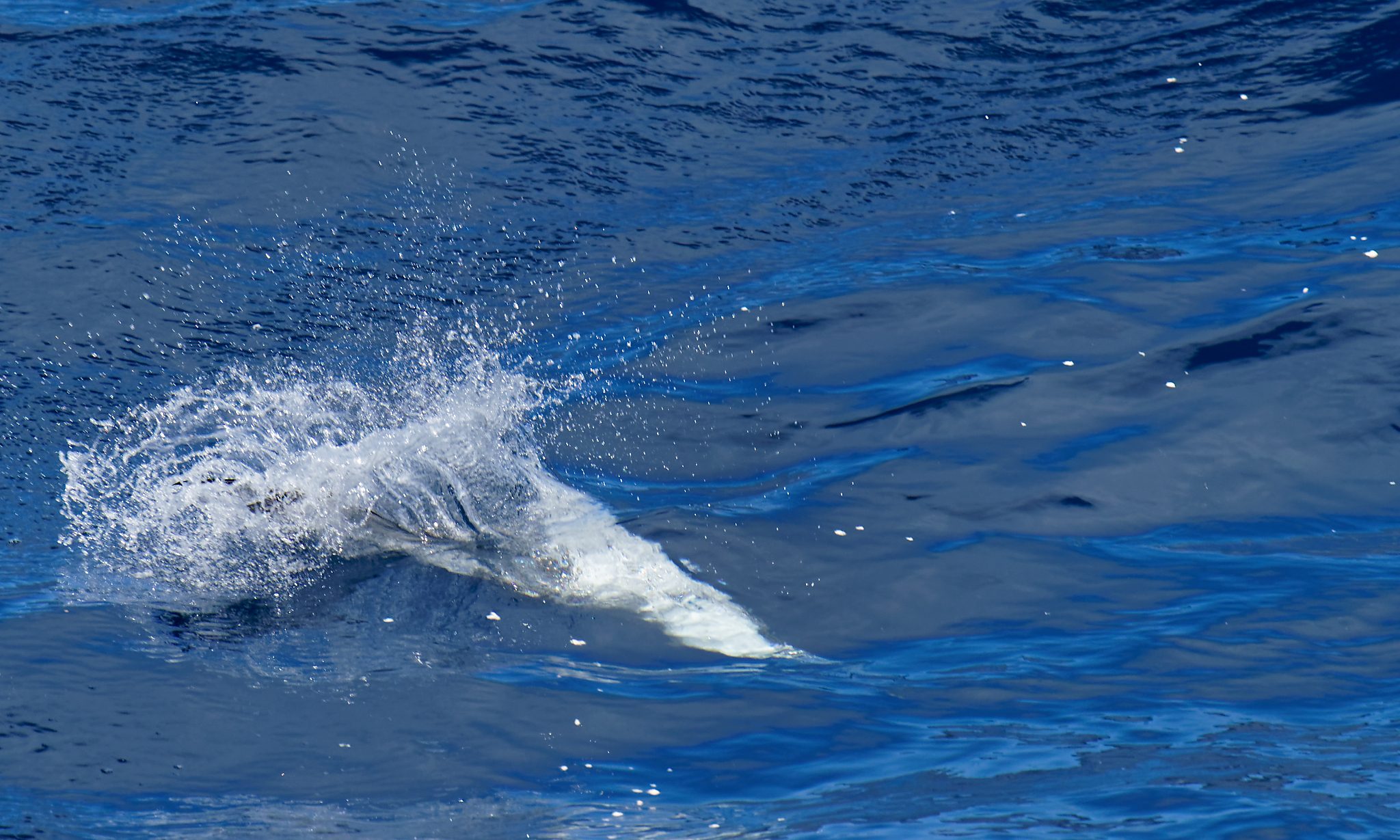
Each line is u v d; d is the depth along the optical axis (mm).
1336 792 17094
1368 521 26203
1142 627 22844
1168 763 18219
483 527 27922
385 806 18531
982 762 18734
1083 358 33031
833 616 24188
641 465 30734
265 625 24219
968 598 24406
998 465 29031
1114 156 45031
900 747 19438
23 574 26359
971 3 54969
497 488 29531
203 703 21359
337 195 44281
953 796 17719
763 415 32531
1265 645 21875
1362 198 39812
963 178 44750
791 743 19781
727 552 26375
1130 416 30375
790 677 22016
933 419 31188
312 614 24625
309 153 46031
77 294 38562
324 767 19578
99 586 25828
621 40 52969
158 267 40000
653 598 25000
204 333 37406
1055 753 18844
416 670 22422
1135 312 34875
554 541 27266
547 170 46000
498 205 44156
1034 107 48406
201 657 22906
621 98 49844
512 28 53531
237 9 54875
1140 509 27203
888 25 53781
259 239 41906
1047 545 26000
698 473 30297
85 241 41000
